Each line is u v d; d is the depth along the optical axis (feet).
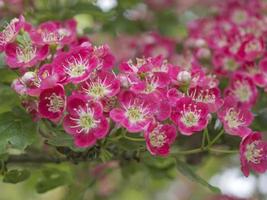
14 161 1.00
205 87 0.90
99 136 0.81
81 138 0.82
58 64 0.83
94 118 0.81
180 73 0.87
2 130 0.87
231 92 1.04
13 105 0.95
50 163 1.03
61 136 0.85
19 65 0.87
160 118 0.83
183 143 1.07
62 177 1.05
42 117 0.84
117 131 0.85
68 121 0.82
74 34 0.98
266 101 1.10
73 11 1.19
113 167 1.15
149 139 0.82
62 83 0.82
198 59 1.14
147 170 1.13
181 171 0.90
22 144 0.87
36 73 0.84
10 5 1.16
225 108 0.88
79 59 0.84
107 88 0.83
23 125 0.88
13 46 0.88
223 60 1.10
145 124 0.81
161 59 0.90
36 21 1.17
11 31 0.89
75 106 0.82
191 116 0.84
